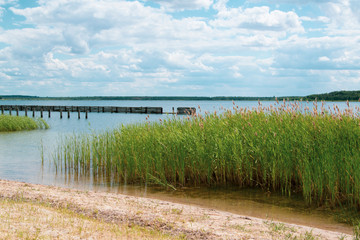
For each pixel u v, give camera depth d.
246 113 11.74
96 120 46.19
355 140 8.63
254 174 10.61
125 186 11.09
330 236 6.17
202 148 10.87
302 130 9.82
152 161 11.64
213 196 9.60
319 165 8.71
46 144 21.11
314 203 8.70
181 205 8.34
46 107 57.31
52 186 10.20
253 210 8.27
